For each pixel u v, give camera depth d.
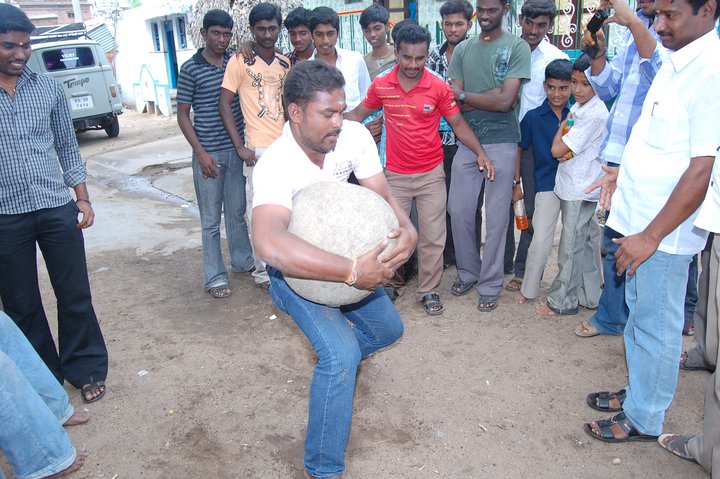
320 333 2.39
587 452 2.85
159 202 7.93
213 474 2.83
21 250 3.13
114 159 10.92
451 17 4.35
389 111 4.04
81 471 2.88
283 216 2.29
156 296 4.90
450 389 3.39
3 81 2.96
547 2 4.16
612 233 3.45
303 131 2.29
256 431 3.12
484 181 4.41
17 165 3.00
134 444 3.07
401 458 2.87
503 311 4.30
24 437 2.51
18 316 3.25
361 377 3.55
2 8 2.82
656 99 2.44
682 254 2.48
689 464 2.73
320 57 4.50
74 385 3.50
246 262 5.23
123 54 20.36
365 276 2.14
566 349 3.74
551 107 3.98
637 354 2.76
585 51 3.58
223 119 4.47
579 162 3.76
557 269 4.98
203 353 3.95
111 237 6.48
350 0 9.12
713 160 2.21
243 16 6.05
